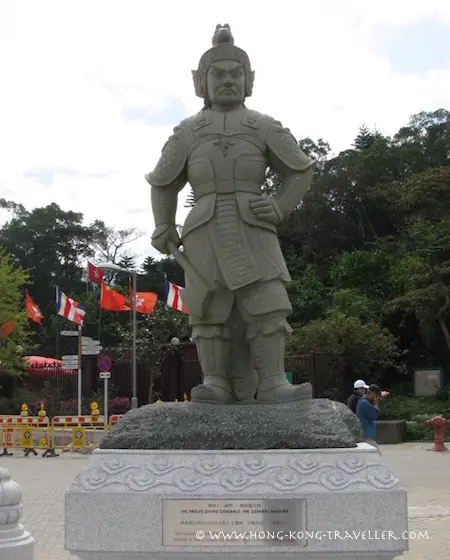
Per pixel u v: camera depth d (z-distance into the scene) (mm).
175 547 4465
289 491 4469
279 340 5543
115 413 23797
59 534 7941
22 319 28984
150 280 47656
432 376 26641
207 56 5949
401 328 30047
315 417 4902
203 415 4941
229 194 5637
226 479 4531
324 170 41625
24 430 17344
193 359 25797
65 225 55875
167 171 5875
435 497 10172
